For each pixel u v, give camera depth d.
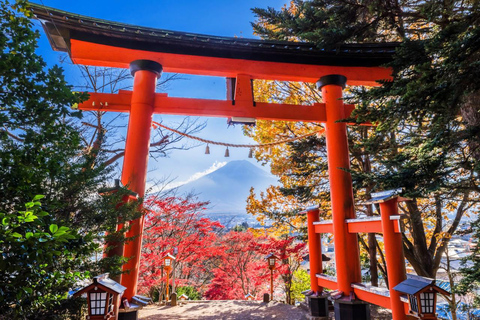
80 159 3.94
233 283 13.15
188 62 6.48
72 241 2.51
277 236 12.42
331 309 8.08
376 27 6.53
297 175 10.61
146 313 7.54
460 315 7.57
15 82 2.25
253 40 6.50
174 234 11.16
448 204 8.45
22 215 1.96
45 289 2.57
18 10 2.32
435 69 3.31
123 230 4.05
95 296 3.25
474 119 4.54
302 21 6.14
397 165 4.46
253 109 6.59
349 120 4.11
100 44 6.07
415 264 8.67
